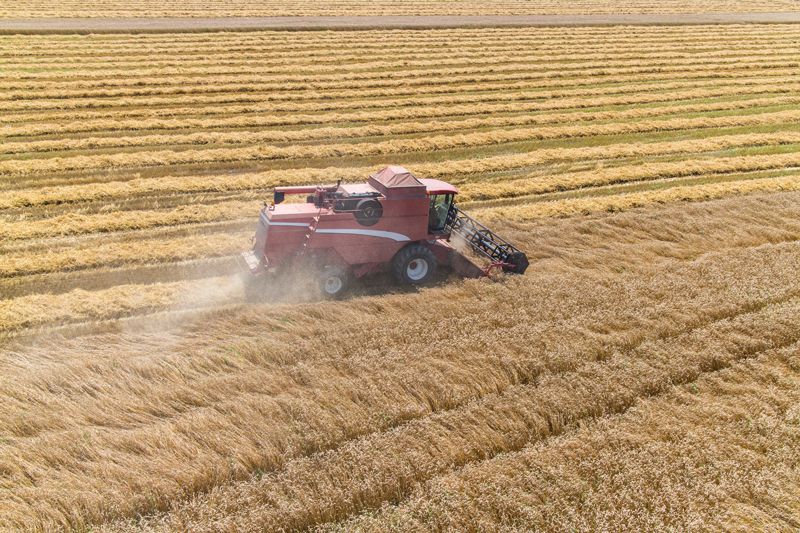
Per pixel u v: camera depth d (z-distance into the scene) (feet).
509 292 38.50
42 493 22.38
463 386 29.07
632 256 45.29
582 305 37.17
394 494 23.20
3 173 57.88
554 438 26.14
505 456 25.16
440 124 77.77
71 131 70.38
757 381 30.58
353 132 73.87
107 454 24.39
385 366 30.73
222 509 22.15
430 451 25.04
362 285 40.81
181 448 24.75
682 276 41.55
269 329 34.37
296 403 27.50
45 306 36.27
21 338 33.45
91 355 31.30
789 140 76.28
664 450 25.16
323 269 38.50
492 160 66.23
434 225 42.91
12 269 40.55
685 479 23.79
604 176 62.69
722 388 29.71
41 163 59.57
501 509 22.18
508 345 32.63
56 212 50.19
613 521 21.74
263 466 24.34
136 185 55.83
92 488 22.80
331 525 21.74
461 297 38.52
